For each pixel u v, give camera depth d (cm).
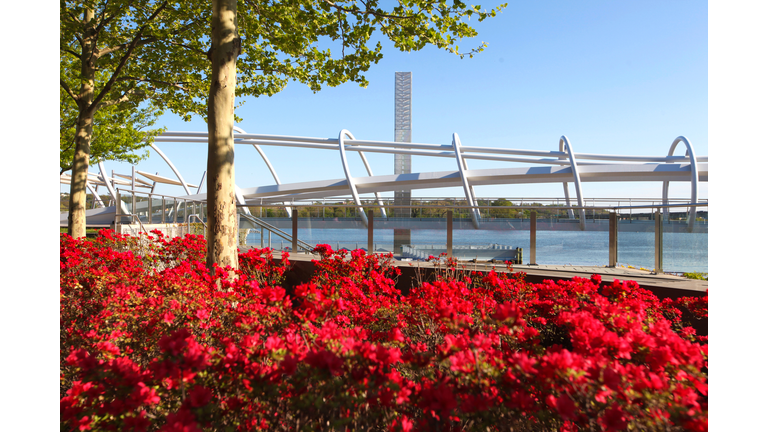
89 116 1095
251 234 1071
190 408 177
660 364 192
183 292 369
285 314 256
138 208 1249
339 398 177
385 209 942
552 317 356
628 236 745
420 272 717
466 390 186
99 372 197
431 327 302
